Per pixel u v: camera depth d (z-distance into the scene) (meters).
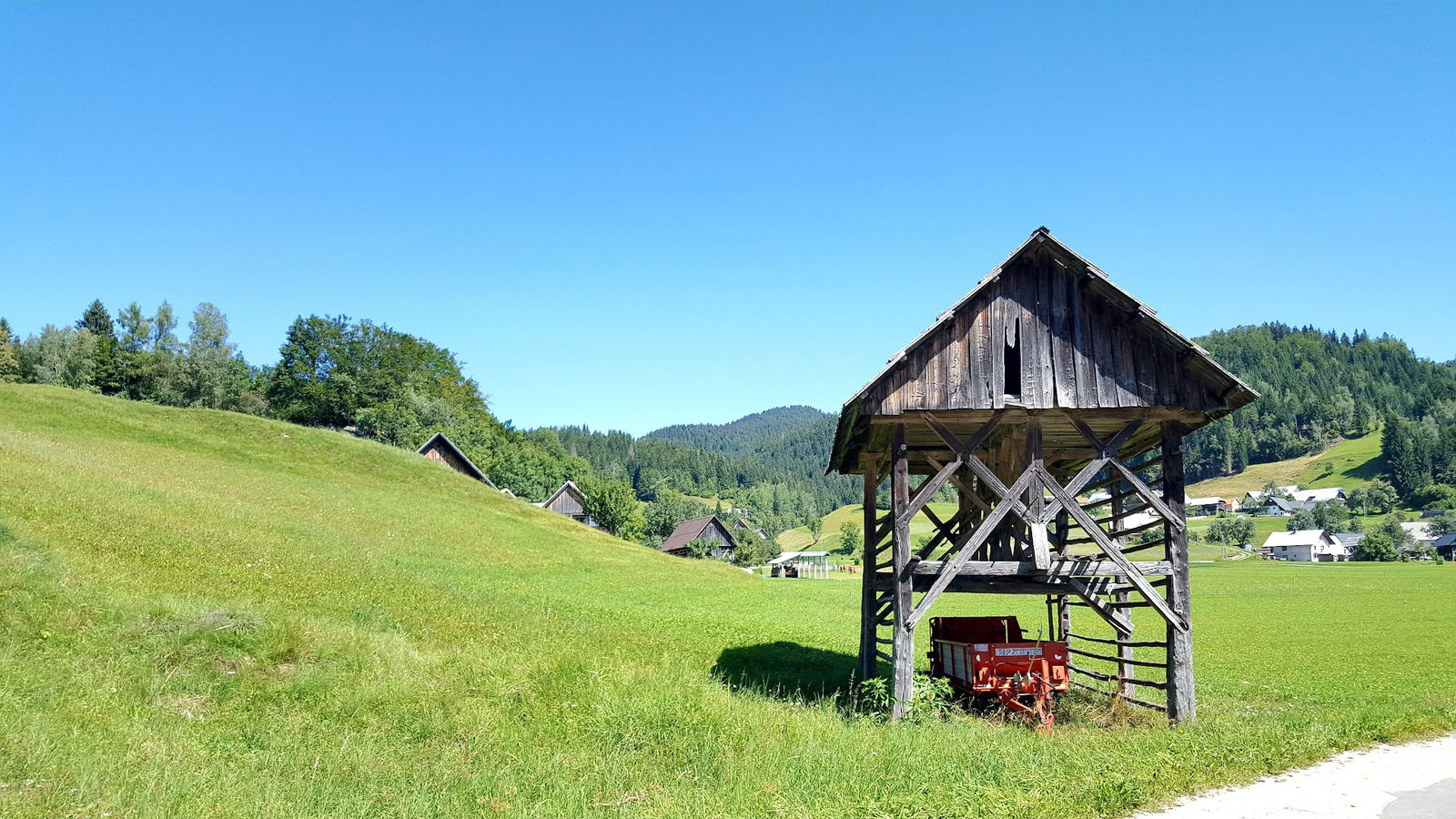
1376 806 10.02
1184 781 10.75
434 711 14.60
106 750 11.78
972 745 13.31
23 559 19.52
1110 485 21.81
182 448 51.72
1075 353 17.66
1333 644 34.53
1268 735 13.15
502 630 22.58
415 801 10.72
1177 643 17.20
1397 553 139.88
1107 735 14.44
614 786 11.43
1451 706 16.81
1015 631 21.20
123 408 57.09
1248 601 57.59
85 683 14.24
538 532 52.41
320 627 18.69
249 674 15.80
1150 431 19.70
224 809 10.19
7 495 25.53
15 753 11.10
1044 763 11.80
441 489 58.47
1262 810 9.91
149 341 115.88
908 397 17.38
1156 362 17.66
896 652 16.97
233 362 122.19
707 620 31.80
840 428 18.67
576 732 13.66
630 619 29.42
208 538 27.02
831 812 9.62
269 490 43.56
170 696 14.48
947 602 50.62
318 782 11.38
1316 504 196.00
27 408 51.31
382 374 119.44
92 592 18.45
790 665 24.23
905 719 16.02
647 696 14.73
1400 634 38.25
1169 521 17.61
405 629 20.92
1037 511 17.45
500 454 126.81
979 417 17.88
